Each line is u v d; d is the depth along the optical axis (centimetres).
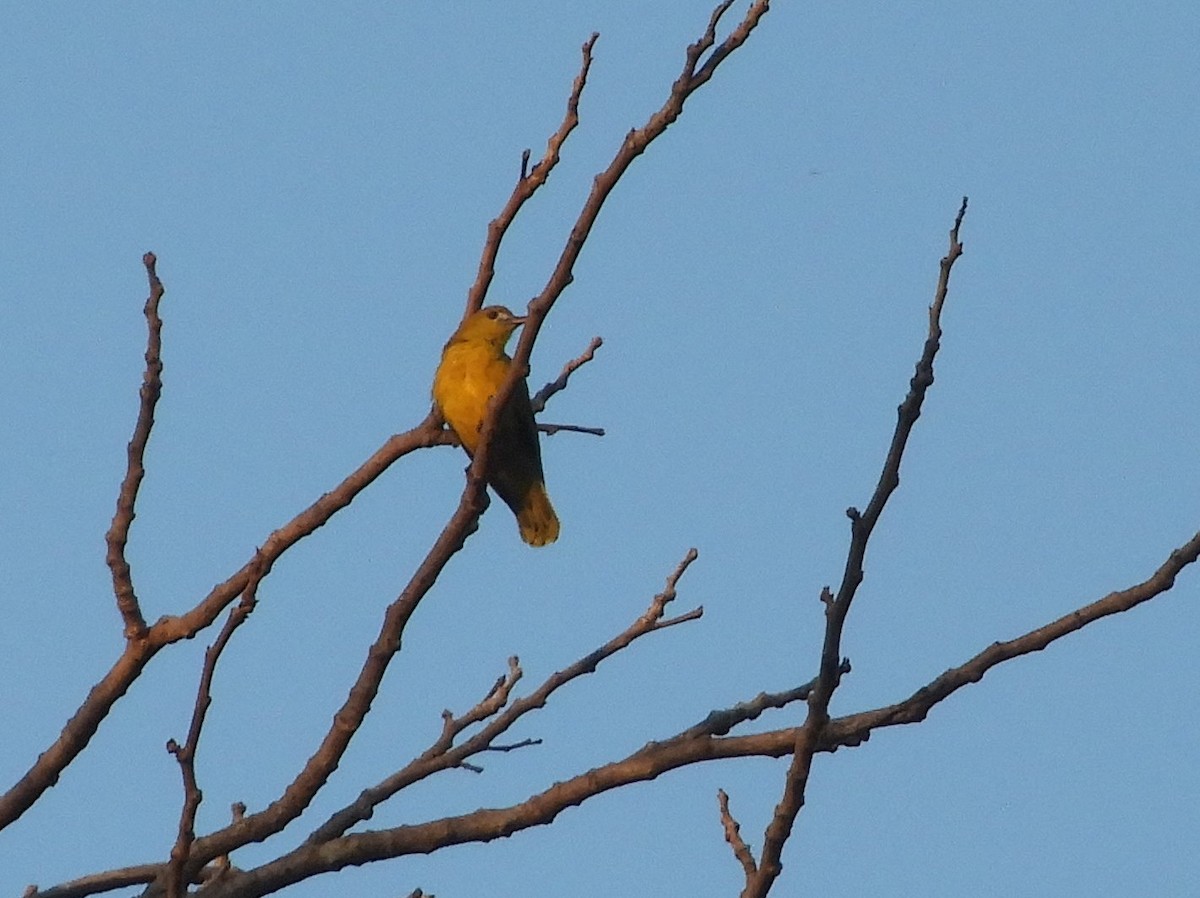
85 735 1092
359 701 1053
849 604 883
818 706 888
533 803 1075
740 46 987
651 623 1158
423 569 1059
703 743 1067
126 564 1073
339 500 1146
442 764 1116
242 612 930
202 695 930
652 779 1067
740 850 946
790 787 891
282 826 1065
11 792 1095
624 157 1007
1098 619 999
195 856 1055
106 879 1174
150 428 1055
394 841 1069
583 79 1110
